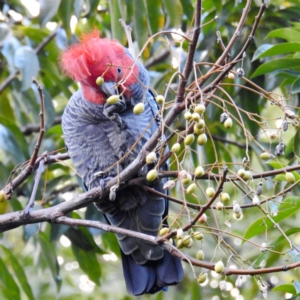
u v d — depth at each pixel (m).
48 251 11.01
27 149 11.28
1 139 10.53
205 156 11.87
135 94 8.98
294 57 8.95
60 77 13.23
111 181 7.60
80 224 7.09
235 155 13.51
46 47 12.73
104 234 11.80
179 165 6.26
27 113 13.69
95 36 9.19
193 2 11.20
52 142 11.70
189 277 14.51
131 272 9.55
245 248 14.25
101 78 6.95
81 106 9.16
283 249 11.38
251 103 11.20
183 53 11.82
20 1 13.34
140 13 10.38
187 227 6.06
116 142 9.02
